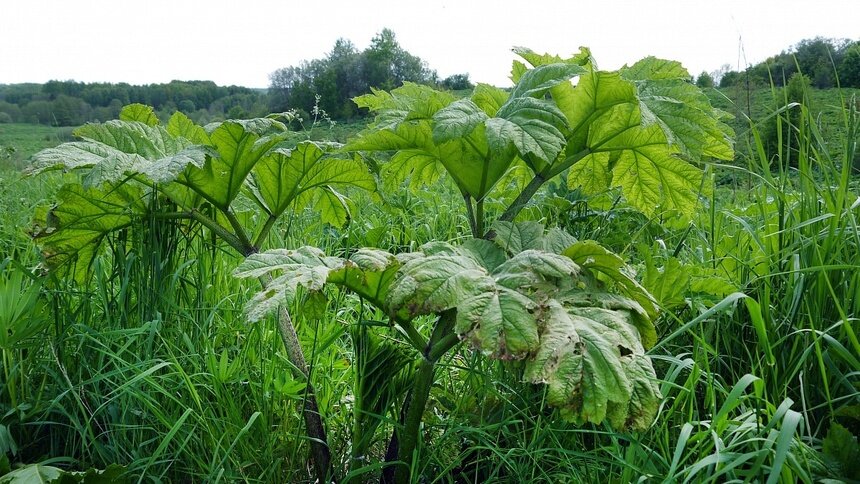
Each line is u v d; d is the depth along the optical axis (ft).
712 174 9.66
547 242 7.00
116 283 9.97
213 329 9.19
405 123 7.75
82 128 8.29
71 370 8.45
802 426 5.88
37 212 8.84
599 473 6.83
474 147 7.84
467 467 7.68
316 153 8.45
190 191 8.73
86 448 7.72
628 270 7.01
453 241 13.94
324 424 7.85
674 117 7.95
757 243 8.28
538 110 6.80
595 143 8.18
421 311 5.57
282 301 5.82
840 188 7.57
